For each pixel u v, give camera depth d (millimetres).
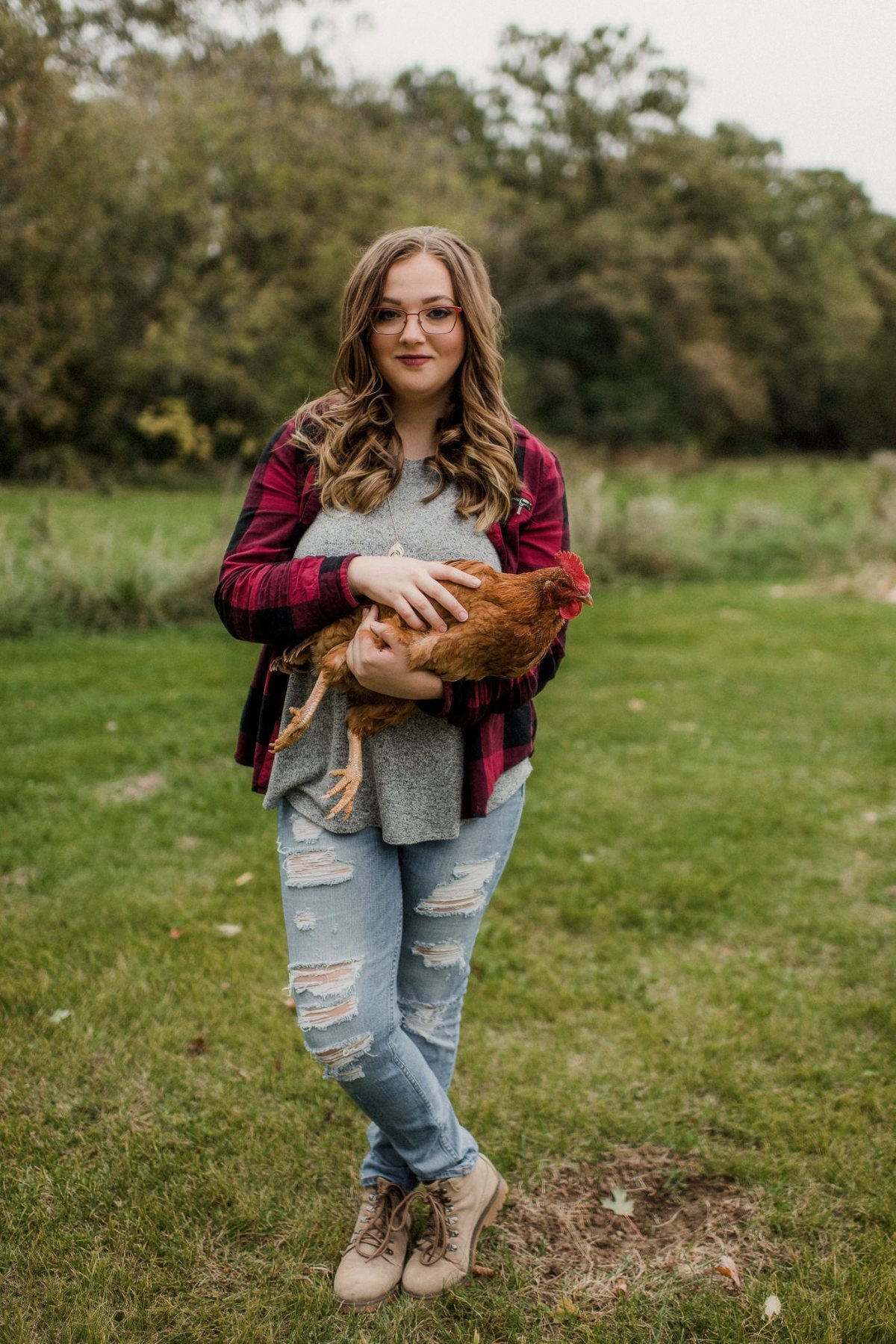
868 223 58688
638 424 40750
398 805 2025
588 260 40938
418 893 2184
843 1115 2895
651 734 6629
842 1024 3369
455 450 2107
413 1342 2176
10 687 7262
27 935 3760
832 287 48562
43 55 19109
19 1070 3002
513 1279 2344
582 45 40625
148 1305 2236
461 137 42125
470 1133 2789
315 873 2047
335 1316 2230
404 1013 2297
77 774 5523
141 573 9844
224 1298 2268
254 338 27422
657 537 14070
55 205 21344
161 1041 3146
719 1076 3045
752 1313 2242
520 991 3506
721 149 46562
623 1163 2723
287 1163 2680
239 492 25188
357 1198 2584
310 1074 3027
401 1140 2221
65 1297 2246
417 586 1857
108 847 4582
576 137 41562
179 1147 2725
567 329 40844
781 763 6090
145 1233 2430
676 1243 2467
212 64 27031
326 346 29094
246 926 3902
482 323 2092
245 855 4543
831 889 4379
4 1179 2574
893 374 51625
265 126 26656
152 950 3682
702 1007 3441
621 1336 2186
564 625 2029
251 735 2262
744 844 4832
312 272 27234
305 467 2168
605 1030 3291
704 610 11492
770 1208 2559
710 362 42969
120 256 25578
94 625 9555
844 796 5543
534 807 5250
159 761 5793
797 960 3799
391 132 31484
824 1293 2270
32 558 9906
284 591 1949
